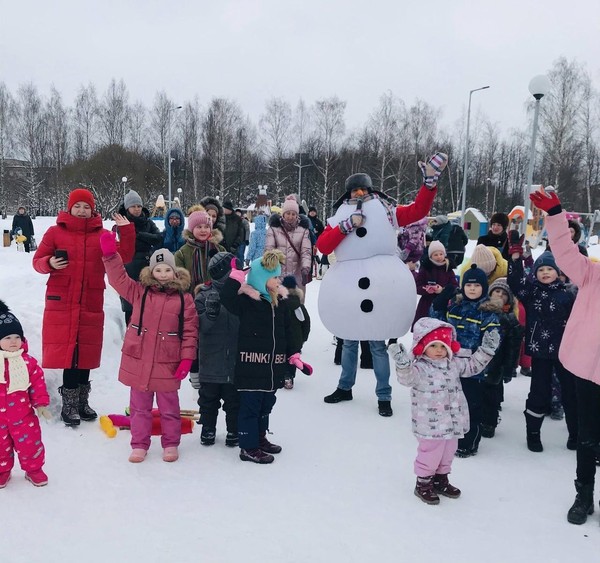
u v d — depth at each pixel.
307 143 49.06
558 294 4.48
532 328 4.53
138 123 54.28
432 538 3.18
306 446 4.46
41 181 47.91
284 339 4.19
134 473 3.88
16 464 3.99
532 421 4.52
